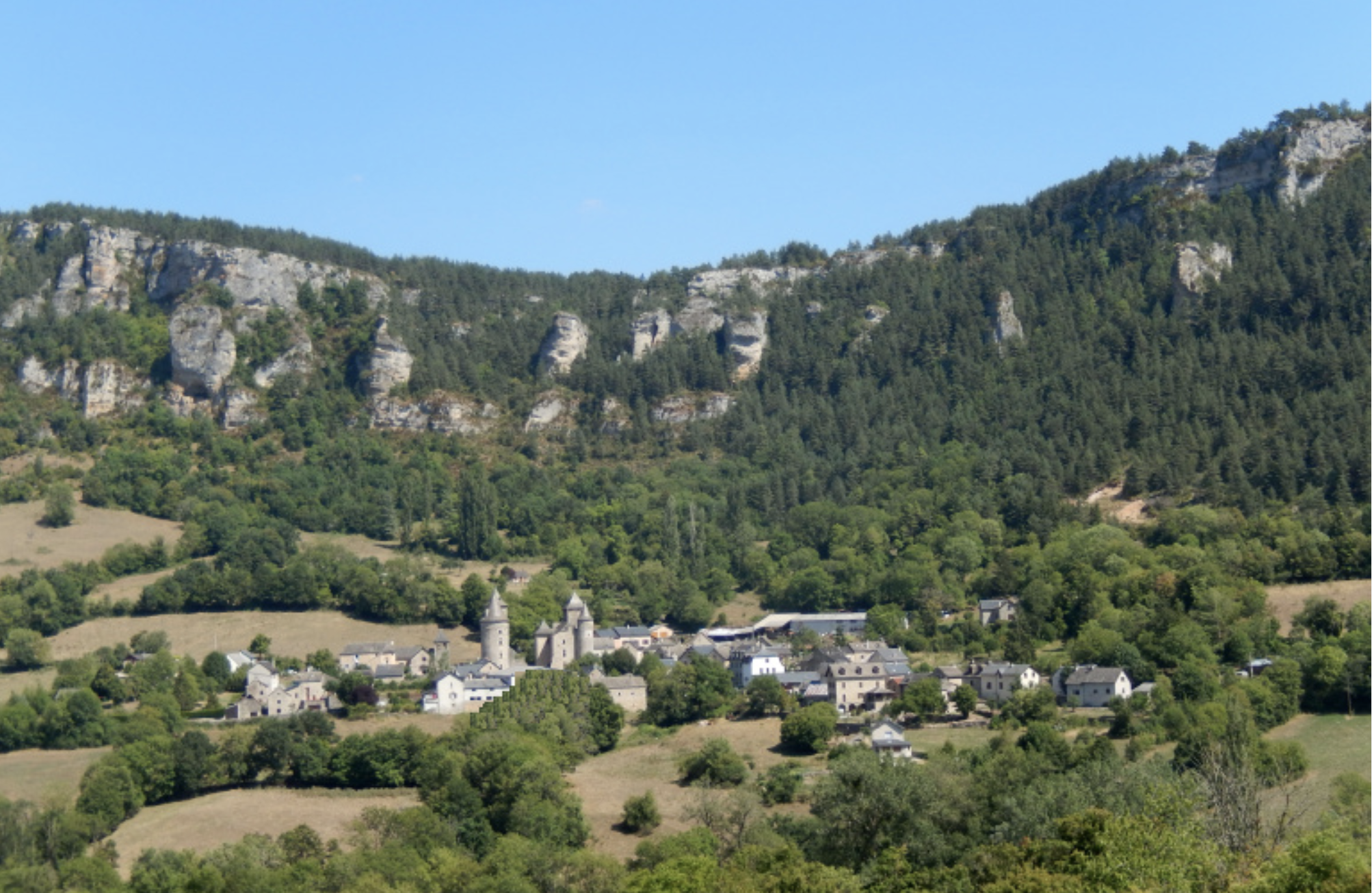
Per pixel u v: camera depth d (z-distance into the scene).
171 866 179.50
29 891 170.50
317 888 170.88
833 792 165.62
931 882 143.00
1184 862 125.00
